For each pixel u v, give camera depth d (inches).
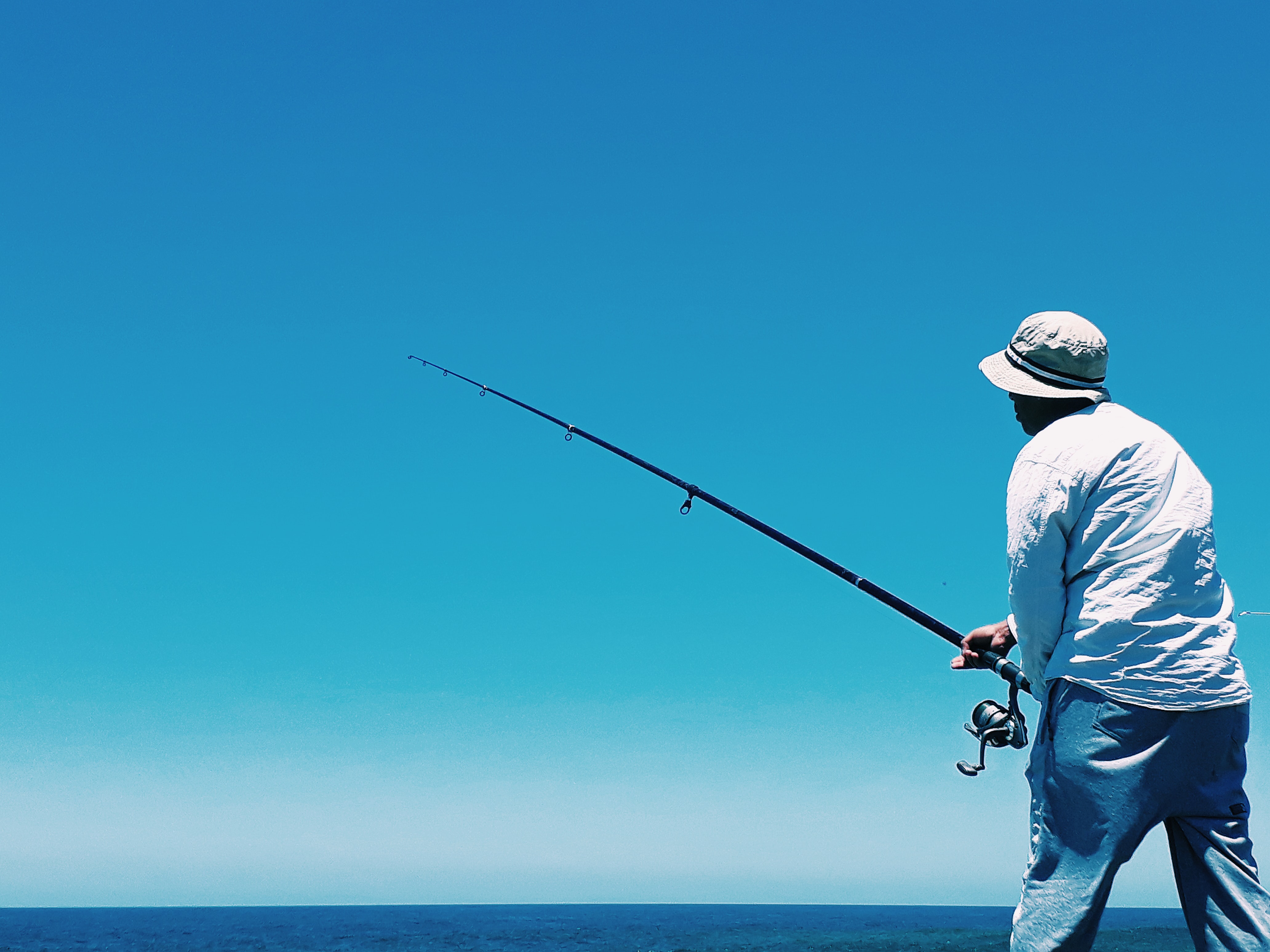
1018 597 77.0
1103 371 84.9
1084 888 70.7
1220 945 67.9
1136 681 70.4
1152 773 69.5
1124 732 70.4
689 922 4232.3
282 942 2647.6
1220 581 73.5
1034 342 85.0
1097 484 74.4
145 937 2972.4
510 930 3331.7
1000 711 86.0
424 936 2827.3
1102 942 1477.6
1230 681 70.3
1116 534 73.1
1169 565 71.7
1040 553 75.4
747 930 3152.1
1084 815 71.5
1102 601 72.5
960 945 2042.3
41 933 3432.6
